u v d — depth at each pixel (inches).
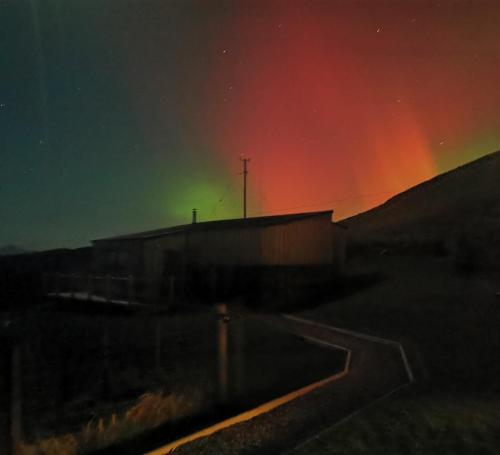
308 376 438.3
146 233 1189.1
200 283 1051.9
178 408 330.0
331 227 1149.1
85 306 880.9
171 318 754.2
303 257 1083.3
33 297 1036.5
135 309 783.7
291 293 1027.9
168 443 272.5
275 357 518.0
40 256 1464.1
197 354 543.2
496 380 362.0
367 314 770.8
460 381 362.6
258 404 355.6
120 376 466.9
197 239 1099.9
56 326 697.0
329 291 1045.2
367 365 444.5
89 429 295.3
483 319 642.2
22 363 517.7
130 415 309.6
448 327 616.4
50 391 429.4
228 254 1048.8
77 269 1283.2
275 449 230.2
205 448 237.6
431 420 259.0
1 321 764.0
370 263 1366.9
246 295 992.9
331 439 234.2
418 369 410.6
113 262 1131.3
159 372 475.8
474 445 222.2
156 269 1062.4
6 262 1369.3
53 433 315.3
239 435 253.8
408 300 848.3
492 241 1168.2
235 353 540.1
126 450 270.1
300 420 274.5
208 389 384.2
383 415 271.0
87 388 438.9
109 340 609.9
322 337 614.9
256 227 1020.5
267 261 1016.2
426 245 1401.3
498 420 258.7
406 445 223.3
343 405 303.9
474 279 960.3
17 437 259.0
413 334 596.7
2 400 369.4
